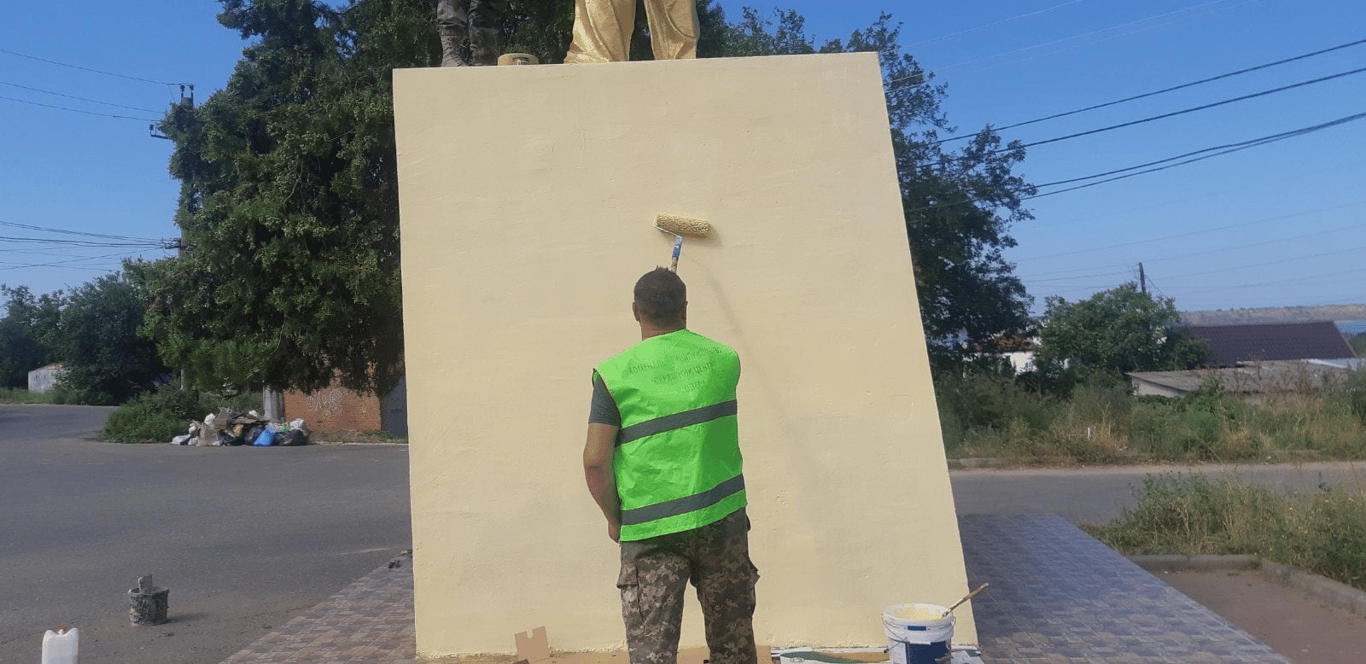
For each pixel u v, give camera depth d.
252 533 9.49
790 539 4.25
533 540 4.29
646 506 2.92
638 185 4.41
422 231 4.37
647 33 14.12
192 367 19.75
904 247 4.38
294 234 18.47
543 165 4.42
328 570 7.70
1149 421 16.20
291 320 18.86
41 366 54.88
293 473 15.12
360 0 19.30
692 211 4.39
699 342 3.11
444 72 4.45
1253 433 15.69
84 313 44.22
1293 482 11.93
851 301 4.35
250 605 6.59
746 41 22.53
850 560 4.24
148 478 14.57
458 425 4.32
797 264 4.37
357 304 18.98
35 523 10.25
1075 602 4.97
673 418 2.94
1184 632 4.40
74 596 6.91
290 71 22.41
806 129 4.44
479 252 4.38
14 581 7.43
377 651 4.41
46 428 27.28
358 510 11.00
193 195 25.44
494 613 4.27
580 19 5.04
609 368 3.02
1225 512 7.63
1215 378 19.11
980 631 4.46
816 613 4.22
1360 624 5.48
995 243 25.52
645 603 2.90
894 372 4.32
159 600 6.13
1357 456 14.77
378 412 24.45
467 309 4.35
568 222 4.40
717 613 3.01
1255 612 5.77
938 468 4.29
